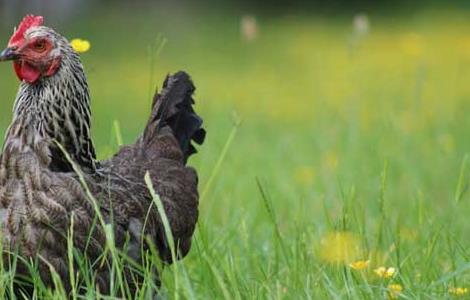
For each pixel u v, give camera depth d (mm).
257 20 40281
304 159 16562
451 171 15367
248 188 13938
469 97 23094
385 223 10648
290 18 41031
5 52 8164
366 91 22594
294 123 21016
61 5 36531
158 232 8828
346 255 9336
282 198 13492
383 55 29500
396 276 8859
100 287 8164
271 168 15516
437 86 24734
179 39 34188
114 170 9008
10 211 7957
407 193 13812
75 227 7988
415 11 42250
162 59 29953
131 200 8500
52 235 7945
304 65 29484
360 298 8398
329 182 14172
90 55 29969
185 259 10102
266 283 8781
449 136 17906
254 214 12164
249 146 17656
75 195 8016
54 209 7938
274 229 9664
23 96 8258
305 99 23859
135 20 37531
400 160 15453
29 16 8664
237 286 8602
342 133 17562
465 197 13750
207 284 9008
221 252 10141
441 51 31016
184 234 9430
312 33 36781
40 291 7949
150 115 10117
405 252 9977
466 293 8500
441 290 8766
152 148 9766
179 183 9500
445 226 10641
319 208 12953
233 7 43344
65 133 8266
